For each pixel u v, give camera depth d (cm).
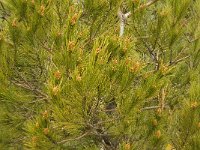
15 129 493
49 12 389
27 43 397
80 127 369
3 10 445
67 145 444
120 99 354
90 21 417
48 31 393
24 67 429
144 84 351
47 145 351
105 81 324
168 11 441
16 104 432
